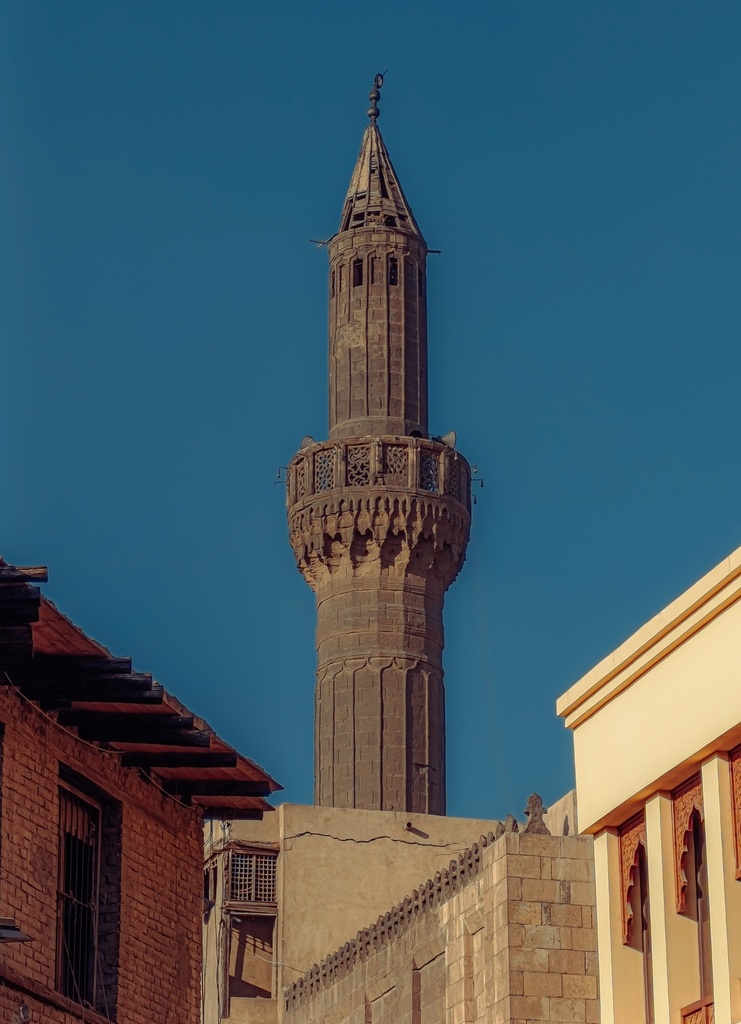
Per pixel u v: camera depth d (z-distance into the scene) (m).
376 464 73.25
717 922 22.58
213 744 25.45
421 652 72.94
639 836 25.03
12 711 22.89
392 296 76.00
